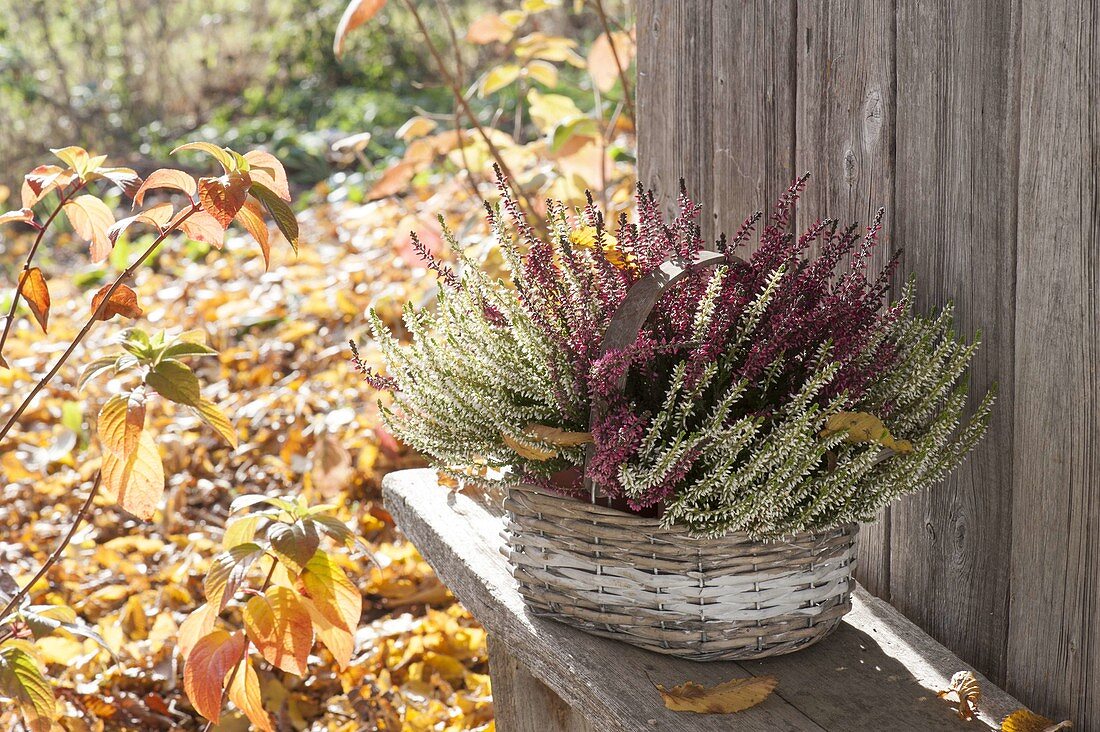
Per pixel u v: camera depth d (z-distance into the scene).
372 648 3.15
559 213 2.33
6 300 6.38
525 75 3.77
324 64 12.10
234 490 4.14
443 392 2.31
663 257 2.29
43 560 3.68
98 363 2.39
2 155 10.20
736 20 2.57
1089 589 2.18
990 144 2.23
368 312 2.35
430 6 12.01
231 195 2.29
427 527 2.61
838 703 2.23
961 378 2.30
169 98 11.62
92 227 2.49
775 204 2.54
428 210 4.52
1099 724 2.18
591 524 2.26
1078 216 2.14
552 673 2.31
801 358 2.23
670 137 2.74
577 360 2.26
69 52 11.41
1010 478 2.26
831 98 2.43
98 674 3.09
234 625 3.18
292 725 2.98
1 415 4.90
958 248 2.28
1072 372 2.17
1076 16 2.12
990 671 2.31
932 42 2.28
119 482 2.42
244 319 5.39
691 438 2.17
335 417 3.80
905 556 2.42
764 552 2.23
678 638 2.26
